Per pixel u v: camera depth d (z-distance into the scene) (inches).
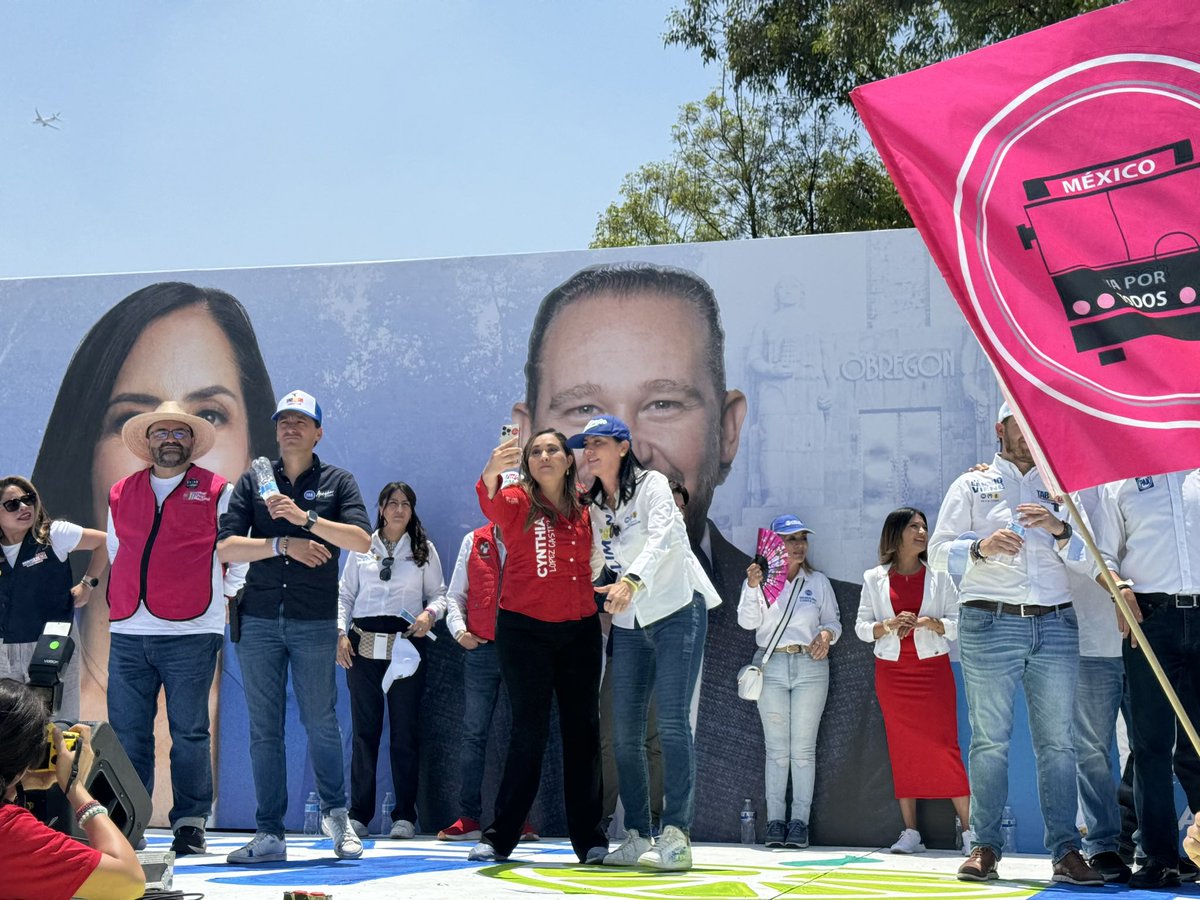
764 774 294.7
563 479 225.9
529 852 261.6
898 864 248.4
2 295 349.1
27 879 115.7
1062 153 133.0
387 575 305.6
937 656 278.5
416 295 330.0
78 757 129.4
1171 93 130.8
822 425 303.0
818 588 294.4
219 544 234.8
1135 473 123.1
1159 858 211.9
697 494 308.7
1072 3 649.6
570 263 321.7
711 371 310.7
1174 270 126.9
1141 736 215.5
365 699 303.6
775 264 309.0
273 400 335.0
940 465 295.4
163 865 166.4
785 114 822.5
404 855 249.0
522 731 230.5
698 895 184.9
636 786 228.2
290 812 316.2
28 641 298.7
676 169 865.5
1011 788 282.5
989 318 131.0
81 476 339.9
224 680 322.3
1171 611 214.5
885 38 714.2
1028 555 222.1
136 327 343.0
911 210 136.2
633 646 228.5
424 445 325.7
